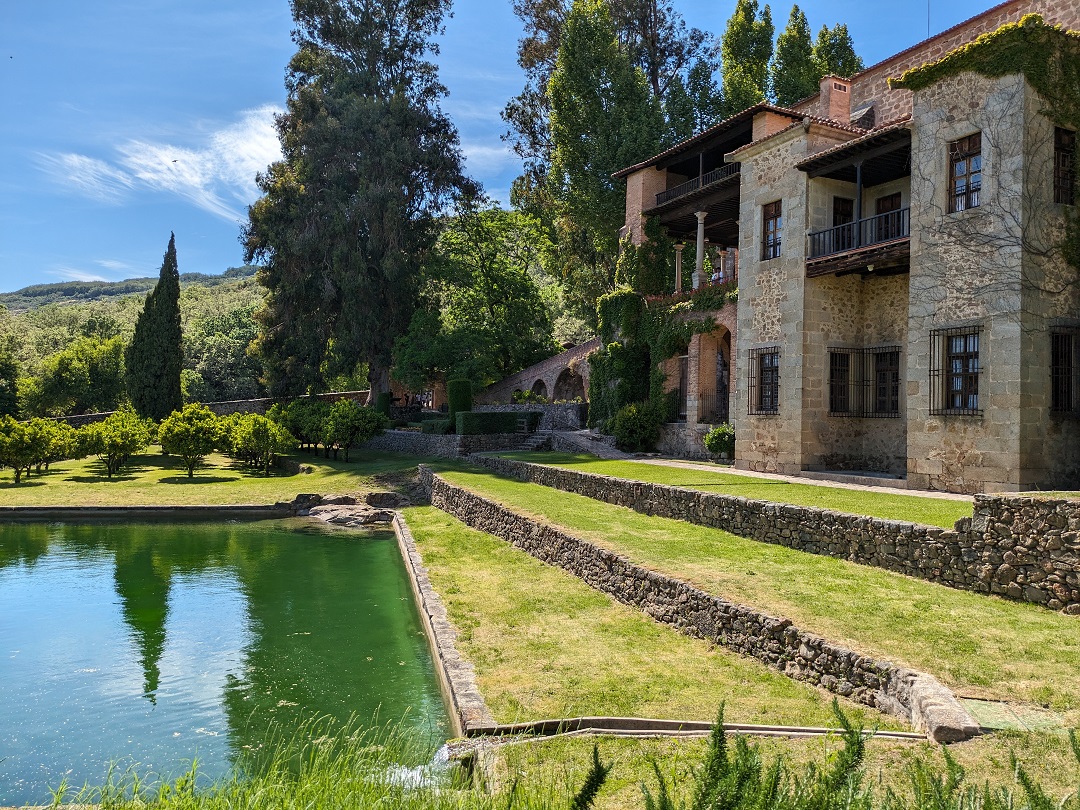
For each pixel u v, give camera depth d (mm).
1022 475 14320
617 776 5230
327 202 45000
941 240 16047
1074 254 15023
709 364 26891
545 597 12844
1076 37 15055
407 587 16656
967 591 9750
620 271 32062
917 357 16438
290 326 46938
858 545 11602
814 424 20266
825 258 19500
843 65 41062
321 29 47906
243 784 4832
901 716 6586
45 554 20281
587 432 32844
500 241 51469
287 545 21984
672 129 36500
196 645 12461
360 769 5078
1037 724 5539
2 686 10609
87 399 59625
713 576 10906
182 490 31062
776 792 2684
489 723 7293
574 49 37094
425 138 48438
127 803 5117
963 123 15664
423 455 38188
